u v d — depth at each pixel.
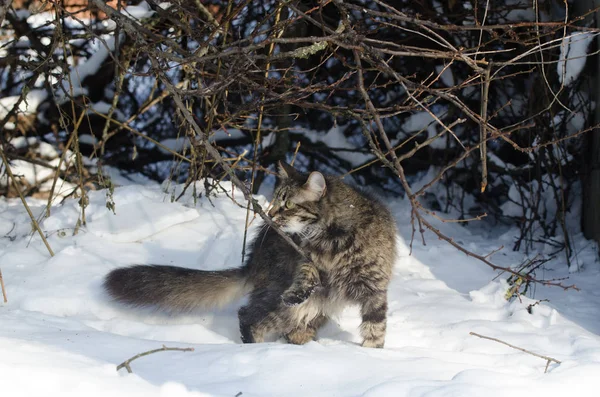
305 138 9.37
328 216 4.97
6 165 5.73
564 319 5.38
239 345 4.35
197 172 6.98
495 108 8.32
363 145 9.72
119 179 9.26
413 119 8.73
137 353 4.06
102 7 4.56
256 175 8.73
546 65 7.40
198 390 3.50
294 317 5.06
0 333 4.14
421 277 6.36
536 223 7.83
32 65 6.39
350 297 5.05
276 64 7.30
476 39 7.93
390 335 5.07
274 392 3.59
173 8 6.33
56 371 3.40
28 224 6.55
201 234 6.37
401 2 8.42
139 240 6.24
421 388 3.58
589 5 6.95
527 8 7.57
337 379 3.78
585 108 7.24
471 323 5.16
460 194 8.84
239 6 5.22
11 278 5.44
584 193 7.47
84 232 6.21
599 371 3.99
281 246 5.14
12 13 8.73
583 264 6.87
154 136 9.78
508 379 3.78
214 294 5.30
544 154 7.38
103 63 9.05
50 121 9.27
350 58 8.80
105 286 5.23
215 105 6.05
